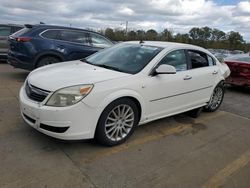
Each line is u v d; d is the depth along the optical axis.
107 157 3.49
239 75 8.44
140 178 3.11
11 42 7.49
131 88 3.75
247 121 5.63
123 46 4.93
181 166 3.47
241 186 3.17
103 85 3.49
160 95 4.24
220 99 6.09
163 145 4.03
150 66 4.12
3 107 4.96
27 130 4.03
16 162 3.17
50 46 7.38
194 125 5.04
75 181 2.93
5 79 7.52
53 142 3.73
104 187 2.88
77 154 3.49
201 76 5.08
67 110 3.24
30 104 3.43
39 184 2.81
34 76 3.82
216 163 3.65
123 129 3.90
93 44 8.18
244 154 4.01
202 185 3.10
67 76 3.64
